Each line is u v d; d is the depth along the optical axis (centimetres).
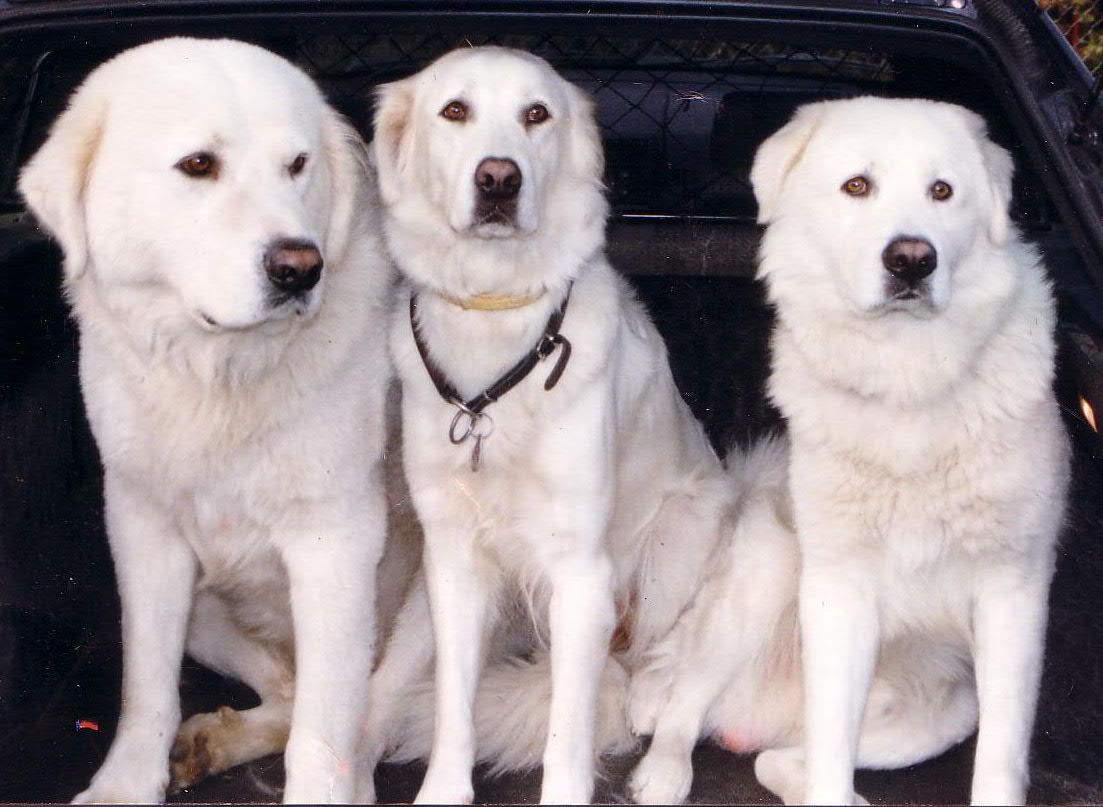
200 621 364
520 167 318
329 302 321
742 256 433
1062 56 290
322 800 304
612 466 347
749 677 361
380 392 337
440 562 347
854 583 330
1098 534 350
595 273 351
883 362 317
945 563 325
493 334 333
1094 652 347
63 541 367
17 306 347
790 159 336
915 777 332
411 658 361
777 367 346
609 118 433
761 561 366
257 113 300
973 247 317
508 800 330
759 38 303
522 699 349
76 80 396
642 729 360
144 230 296
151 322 306
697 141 432
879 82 430
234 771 327
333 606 323
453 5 301
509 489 340
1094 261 286
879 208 311
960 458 312
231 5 302
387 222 346
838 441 322
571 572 342
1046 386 316
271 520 323
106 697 356
